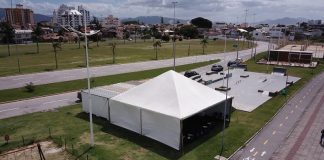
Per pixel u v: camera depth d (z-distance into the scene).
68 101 42.28
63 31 185.62
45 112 37.16
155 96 29.62
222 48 128.25
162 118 26.89
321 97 45.38
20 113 36.78
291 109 39.03
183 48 126.94
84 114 36.34
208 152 25.83
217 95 32.28
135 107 29.28
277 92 47.31
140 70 68.69
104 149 26.38
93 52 108.50
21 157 25.09
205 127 30.30
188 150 26.20
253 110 38.28
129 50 116.69
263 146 27.38
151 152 25.78
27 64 76.88
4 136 29.44
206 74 65.88
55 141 28.09
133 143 27.66
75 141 28.12
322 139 28.20
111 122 32.69
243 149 26.73
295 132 30.83
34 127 31.86
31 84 47.94
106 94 35.00
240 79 60.75
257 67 76.44
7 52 106.25
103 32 191.12
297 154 25.81
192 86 31.23
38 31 127.56
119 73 64.06
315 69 73.25
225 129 31.25
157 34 188.12
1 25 108.31
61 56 95.56
